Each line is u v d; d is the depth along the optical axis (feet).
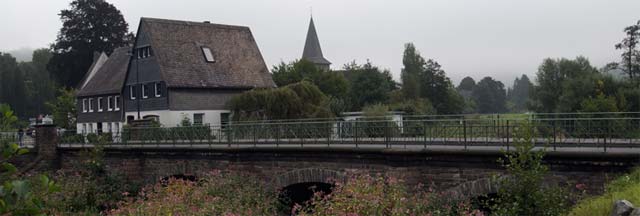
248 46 179.83
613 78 185.88
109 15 230.89
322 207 47.70
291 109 147.74
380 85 264.11
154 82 163.73
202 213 57.06
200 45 170.09
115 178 95.76
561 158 51.42
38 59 422.41
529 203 42.52
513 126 55.57
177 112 157.69
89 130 197.26
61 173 98.27
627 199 38.45
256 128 83.76
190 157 86.53
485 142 61.41
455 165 57.52
